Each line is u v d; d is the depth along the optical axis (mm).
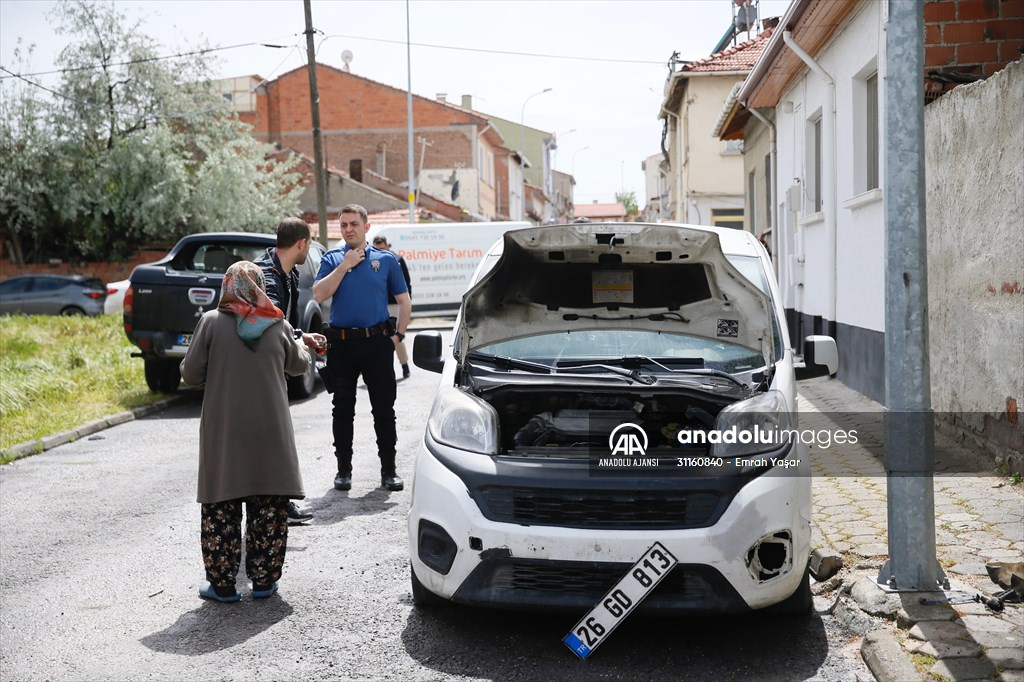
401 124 48594
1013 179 6367
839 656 4188
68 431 9898
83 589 5266
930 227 8164
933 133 8047
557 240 4961
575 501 4199
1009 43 8852
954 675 3648
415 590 4723
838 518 5855
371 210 41531
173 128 35688
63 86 34062
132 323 11695
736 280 4941
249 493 4906
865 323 10531
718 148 29250
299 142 48219
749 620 4633
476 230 23688
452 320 23562
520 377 4945
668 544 4082
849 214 11156
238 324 5000
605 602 4148
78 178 34281
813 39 11859
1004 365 6566
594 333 5438
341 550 5867
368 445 9188
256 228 36094
